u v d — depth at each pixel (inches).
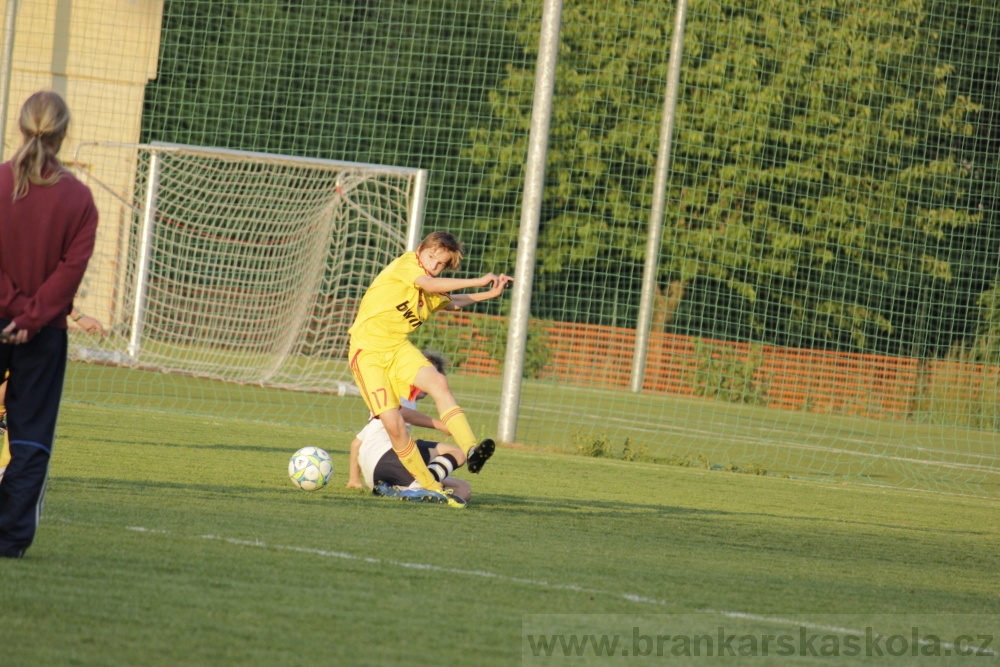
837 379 3120.1
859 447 2176.4
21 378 509.4
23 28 2721.5
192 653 387.5
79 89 2758.4
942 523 1111.0
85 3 2758.4
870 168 3206.2
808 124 3152.1
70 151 2706.7
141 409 1614.2
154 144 2204.7
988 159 3287.4
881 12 2947.8
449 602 498.6
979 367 3043.8
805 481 1466.5
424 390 854.5
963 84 3255.4
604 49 3233.3
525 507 917.8
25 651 374.6
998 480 1795.0
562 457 1462.8
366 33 3425.2
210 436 1316.4
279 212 2556.6
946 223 3307.1
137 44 2792.8
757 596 583.2
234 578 511.2
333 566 558.9
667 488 1200.2
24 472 510.0
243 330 2519.7
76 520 634.8
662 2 3179.1
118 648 386.3
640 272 3459.6
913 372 3122.5
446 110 3449.8
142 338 2337.6
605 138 3265.3
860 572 716.7
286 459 1140.5
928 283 3363.7
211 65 3331.7
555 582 568.4
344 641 417.7
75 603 440.8
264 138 3383.4
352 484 948.6
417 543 655.8
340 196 2169.0
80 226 502.0
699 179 3248.0
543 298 3467.0
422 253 869.8
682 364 3159.5
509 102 3351.4
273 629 426.6
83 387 1861.5
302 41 3395.7
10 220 486.0
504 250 3408.0
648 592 564.4
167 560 538.9
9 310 491.2
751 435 2194.9
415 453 867.4
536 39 3326.8
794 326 3425.2
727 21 3139.8
